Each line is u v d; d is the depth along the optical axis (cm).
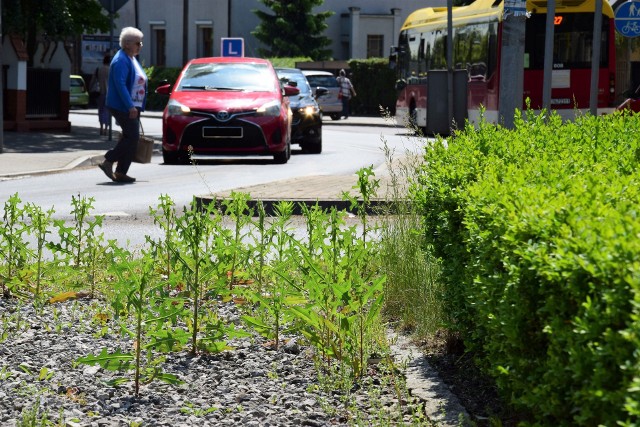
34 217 861
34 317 767
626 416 356
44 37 3512
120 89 1883
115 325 738
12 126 3381
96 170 2198
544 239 429
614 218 413
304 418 555
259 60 2498
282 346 696
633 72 2938
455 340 673
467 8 3312
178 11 7056
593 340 372
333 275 700
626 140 737
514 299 448
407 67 3975
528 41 2853
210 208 877
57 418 548
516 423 530
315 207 852
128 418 555
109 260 873
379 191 1528
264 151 2311
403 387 605
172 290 834
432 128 1969
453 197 616
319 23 6900
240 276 850
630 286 353
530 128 831
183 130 2288
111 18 3306
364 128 4597
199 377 631
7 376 621
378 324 713
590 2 2845
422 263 802
